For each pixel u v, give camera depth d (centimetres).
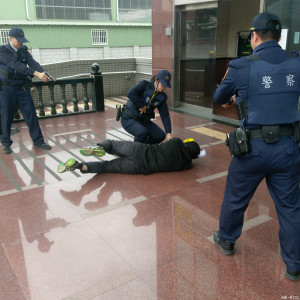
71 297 213
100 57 2092
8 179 394
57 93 885
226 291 218
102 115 728
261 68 207
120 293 216
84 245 266
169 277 231
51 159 460
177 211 319
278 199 221
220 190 362
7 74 455
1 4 1744
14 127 627
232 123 644
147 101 423
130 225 295
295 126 209
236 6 834
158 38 782
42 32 1875
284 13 500
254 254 256
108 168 403
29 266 242
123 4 2089
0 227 293
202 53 701
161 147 404
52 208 326
